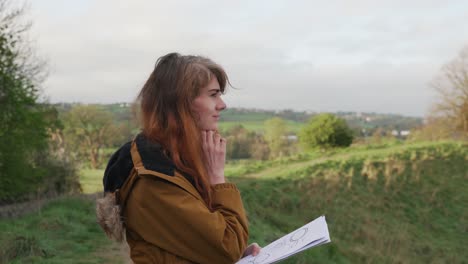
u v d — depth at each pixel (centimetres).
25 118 2108
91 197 1581
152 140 195
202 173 191
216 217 186
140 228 194
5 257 882
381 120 10475
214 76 203
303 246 184
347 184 2444
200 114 198
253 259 200
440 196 2525
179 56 205
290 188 2319
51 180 2169
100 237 1128
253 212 1939
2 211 1474
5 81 2036
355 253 1678
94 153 4988
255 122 9388
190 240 187
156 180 188
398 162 2761
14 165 2052
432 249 1975
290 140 6544
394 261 1741
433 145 3198
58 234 1112
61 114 4900
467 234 2209
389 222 2184
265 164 2867
